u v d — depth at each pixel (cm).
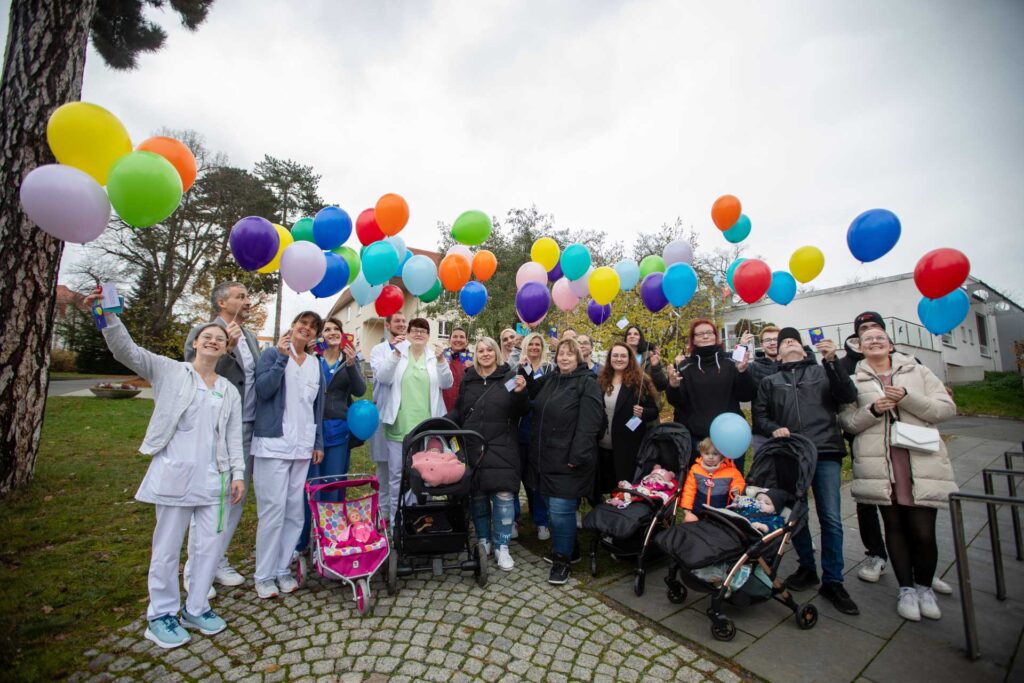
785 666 273
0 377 534
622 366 448
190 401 298
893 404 329
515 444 418
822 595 353
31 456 563
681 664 277
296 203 2775
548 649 291
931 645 291
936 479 321
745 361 410
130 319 2172
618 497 392
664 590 370
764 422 388
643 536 380
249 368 369
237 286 364
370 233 505
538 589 370
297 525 371
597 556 429
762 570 316
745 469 723
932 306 383
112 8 916
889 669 268
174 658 276
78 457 747
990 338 2478
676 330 1154
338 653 284
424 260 504
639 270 623
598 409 393
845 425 358
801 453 345
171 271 2427
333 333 420
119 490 588
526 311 523
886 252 401
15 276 531
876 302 1911
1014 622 316
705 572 310
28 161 517
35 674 254
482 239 555
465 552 419
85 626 306
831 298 2006
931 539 325
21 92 513
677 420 452
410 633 307
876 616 326
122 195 270
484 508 428
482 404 419
